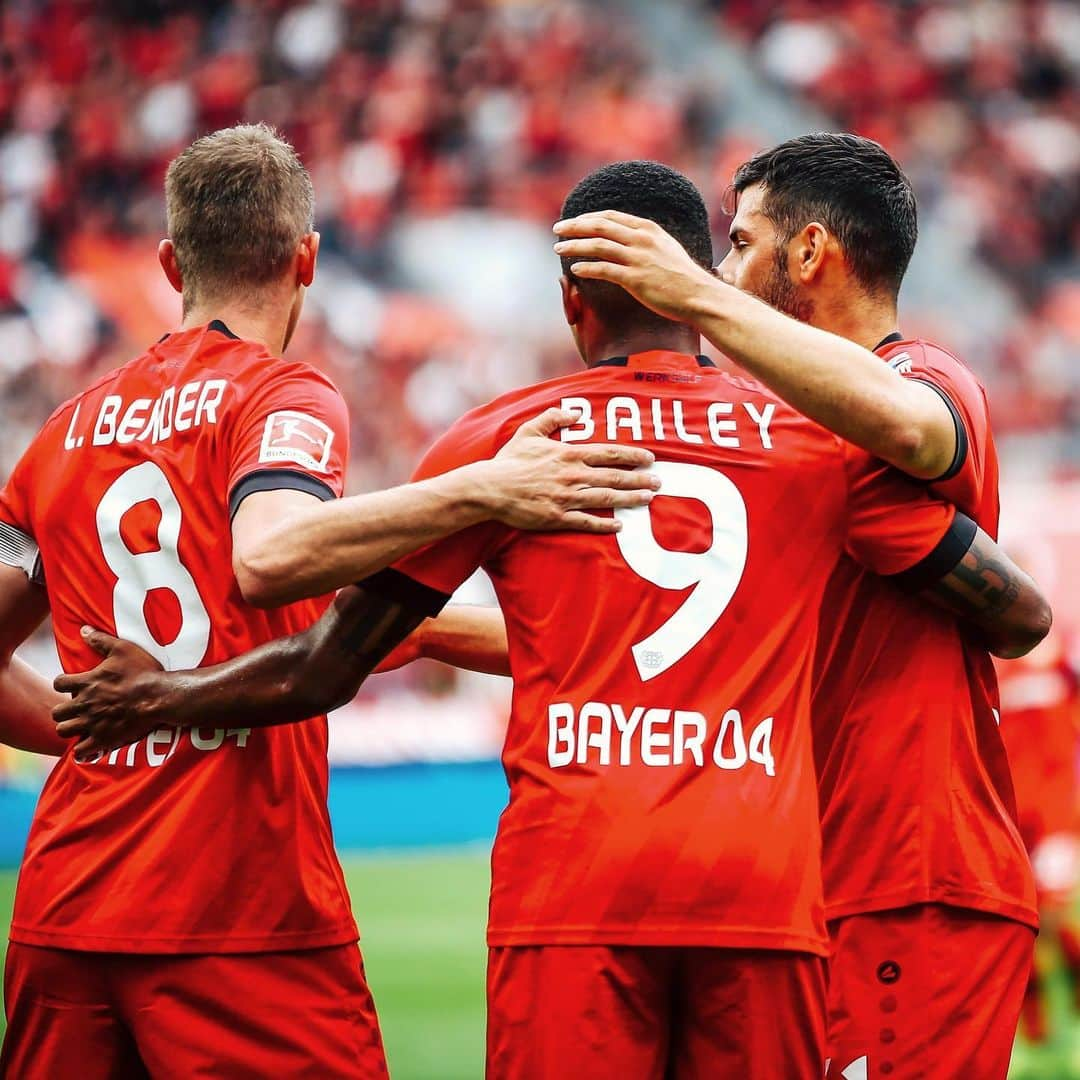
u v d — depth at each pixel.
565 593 8.82
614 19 74.81
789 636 8.95
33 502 10.34
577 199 9.53
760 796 8.65
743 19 76.88
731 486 8.94
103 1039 9.70
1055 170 70.69
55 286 59.69
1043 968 19.17
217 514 9.70
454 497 8.81
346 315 58.91
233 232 10.20
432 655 11.47
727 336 8.77
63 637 10.10
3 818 35.84
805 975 8.70
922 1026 9.68
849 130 72.50
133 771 9.62
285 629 9.89
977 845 9.83
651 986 8.59
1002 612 9.70
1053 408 59.09
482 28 72.50
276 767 9.70
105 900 9.47
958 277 66.00
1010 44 76.31
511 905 8.74
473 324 60.28
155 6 72.25
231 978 9.44
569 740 8.70
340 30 71.50
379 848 39.62
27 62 70.06
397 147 66.31
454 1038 20.23
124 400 10.12
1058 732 19.28
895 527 9.37
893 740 9.89
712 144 70.06
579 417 9.08
